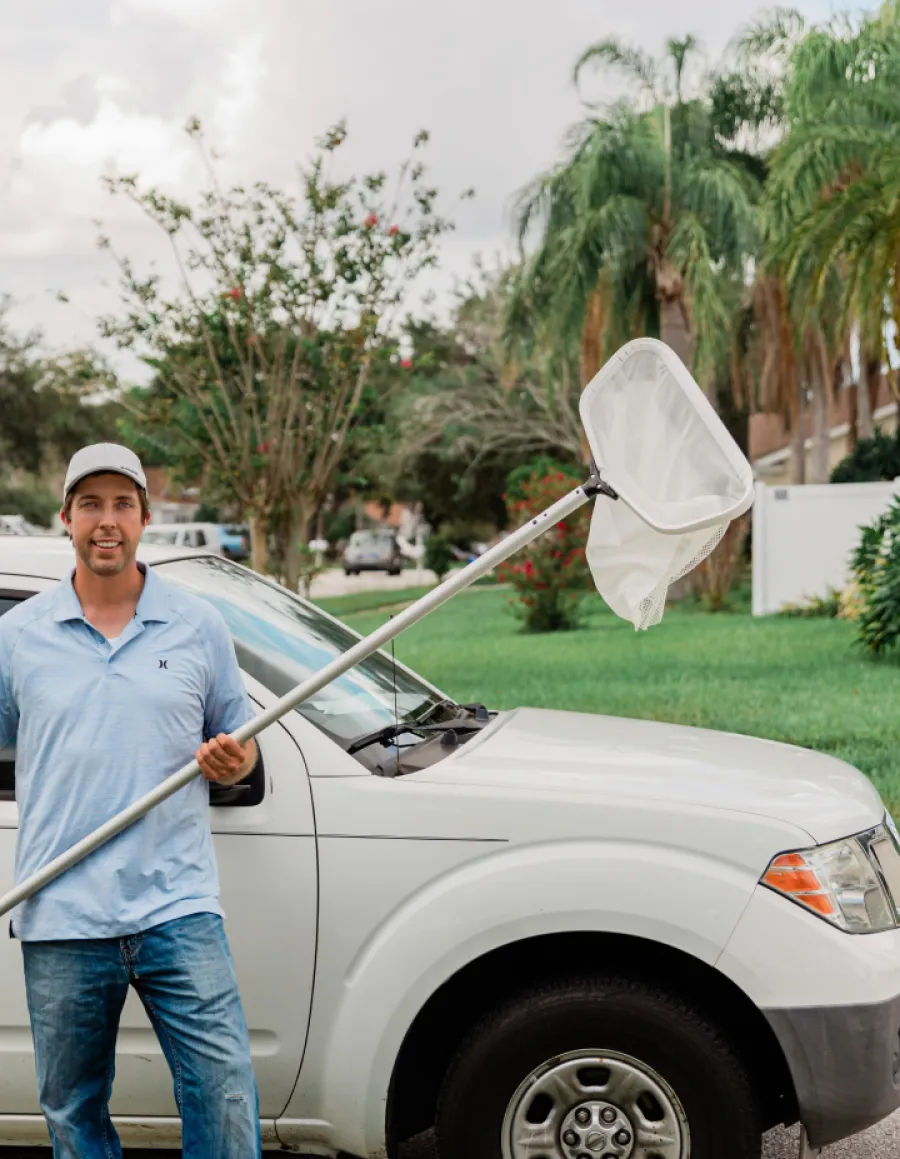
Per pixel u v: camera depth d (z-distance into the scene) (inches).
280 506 510.9
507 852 127.6
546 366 1115.9
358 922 127.5
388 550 1861.5
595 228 939.3
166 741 115.3
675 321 974.4
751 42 965.2
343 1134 129.6
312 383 512.7
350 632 170.7
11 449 1712.6
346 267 490.3
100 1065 116.6
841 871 128.6
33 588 137.3
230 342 511.2
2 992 131.2
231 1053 112.9
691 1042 124.3
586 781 133.0
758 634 678.5
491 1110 126.4
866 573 578.6
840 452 1392.7
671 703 467.8
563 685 526.6
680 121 963.3
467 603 1113.4
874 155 732.0
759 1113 126.2
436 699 169.6
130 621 117.2
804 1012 123.4
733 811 129.0
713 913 124.3
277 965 128.1
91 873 112.7
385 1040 126.8
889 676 508.1
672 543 118.3
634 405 120.1
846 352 1187.3
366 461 573.0
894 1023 125.3
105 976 113.3
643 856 126.1
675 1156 125.2
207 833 118.0
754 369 1171.3
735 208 939.3
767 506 783.1
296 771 130.0
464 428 1501.0
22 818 115.6
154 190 486.3
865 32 904.3
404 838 128.2
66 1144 115.6
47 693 114.4
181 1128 132.0
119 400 548.7
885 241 658.2
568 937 129.2
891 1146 160.7
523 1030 125.8
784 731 401.4
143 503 118.8
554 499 834.2
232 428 518.9
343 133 489.7
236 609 151.4
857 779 147.1
